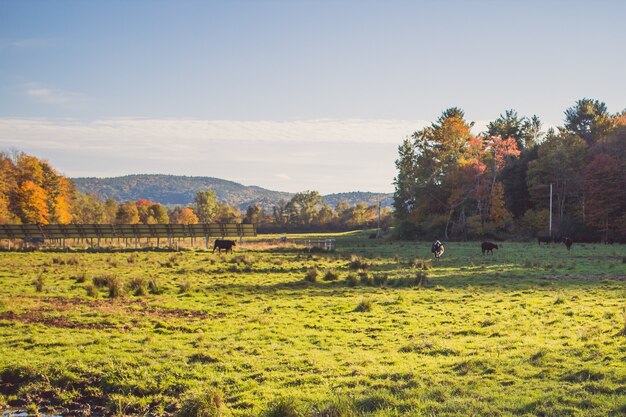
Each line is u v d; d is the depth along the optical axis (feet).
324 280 107.96
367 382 40.86
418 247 225.76
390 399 36.47
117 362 47.16
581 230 265.75
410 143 338.75
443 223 301.22
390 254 180.96
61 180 413.80
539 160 297.12
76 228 223.10
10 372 45.62
